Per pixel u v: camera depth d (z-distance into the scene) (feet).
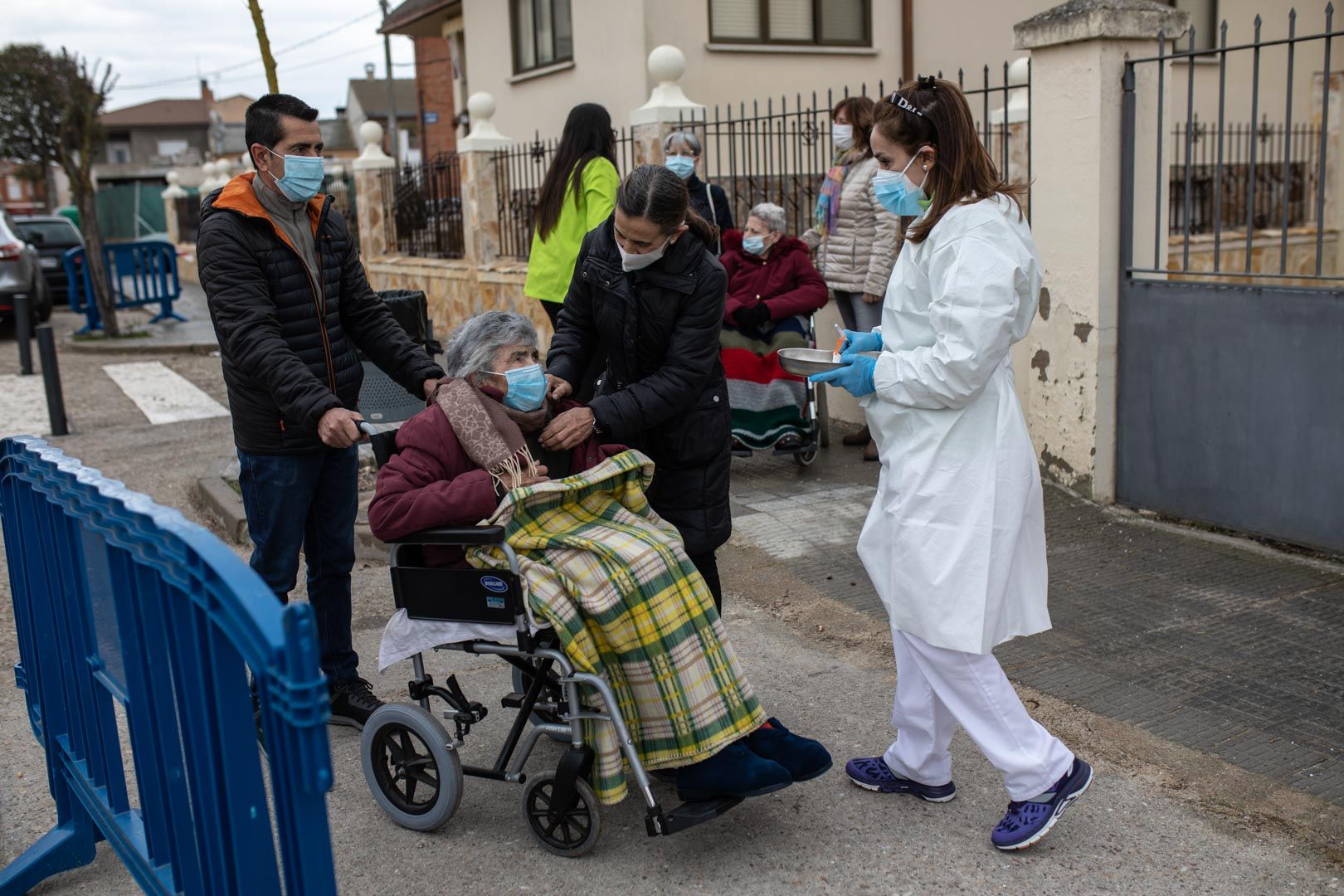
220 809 6.81
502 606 9.47
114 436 27.32
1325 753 11.05
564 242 16.15
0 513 10.49
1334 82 41.27
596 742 9.49
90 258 44.91
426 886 9.55
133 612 7.75
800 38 35.86
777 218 20.61
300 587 16.98
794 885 9.38
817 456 22.72
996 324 8.90
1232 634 13.89
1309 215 41.86
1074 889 9.20
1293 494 16.71
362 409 19.58
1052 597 15.33
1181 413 17.98
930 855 9.75
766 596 15.76
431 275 39.58
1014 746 9.55
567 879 9.57
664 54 26.18
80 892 9.77
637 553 9.48
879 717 12.26
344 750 12.01
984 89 20.16
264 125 10.91
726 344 20.48
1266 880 9.23
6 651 14.90
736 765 9.41
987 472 9.29
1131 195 18.28
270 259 11.23
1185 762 11.00
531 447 10.48
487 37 44.68
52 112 45.21
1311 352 16.17
